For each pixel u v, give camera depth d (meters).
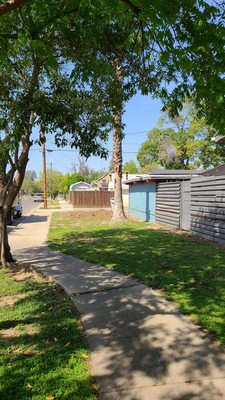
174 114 5.08
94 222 20.09
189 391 3.31
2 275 8.16
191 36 3.74
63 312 5.44
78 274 7.68
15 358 3.99
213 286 6.41
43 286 7.07
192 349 4.09
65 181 79.75
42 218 24.69
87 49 6.05
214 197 11.76
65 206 42.84
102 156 7.59
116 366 3.77
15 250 11.24
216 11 3.61
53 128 6.21
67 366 3.79
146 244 11.34
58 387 3.40
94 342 4.35
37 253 10.56
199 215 13.05
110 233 14.53
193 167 43.22
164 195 17.36
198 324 4.78
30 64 6.24
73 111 6.43
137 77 6.68
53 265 8.77
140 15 3.93
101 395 3.28
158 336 4.45
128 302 5.72
